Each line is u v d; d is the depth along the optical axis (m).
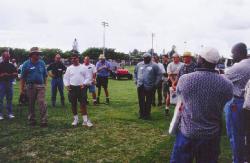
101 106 16.75
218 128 4.84
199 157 4.86
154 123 12.27
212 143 4.82
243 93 6.53
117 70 42.22
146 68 13.16
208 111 4.73
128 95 22.58
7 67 13.03
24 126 11.56
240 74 6.50
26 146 9.04
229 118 6.71
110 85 32.47
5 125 11.71
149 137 10.16
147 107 13.19
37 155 8.30
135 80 13.41
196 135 4.73
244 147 6.63
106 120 12.71
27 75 11.65
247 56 6.85
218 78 4.80
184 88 4.80
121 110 15.38
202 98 4.73
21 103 16.50
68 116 13.52
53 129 11.10
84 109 11.70
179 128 4.96
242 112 6.52
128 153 8.52
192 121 4.76
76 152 8.58
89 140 9.73
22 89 11.83
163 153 8.53
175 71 13.84
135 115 13.95
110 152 8.59
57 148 8.88
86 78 11.60
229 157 8.23
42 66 11.75
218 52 4.84
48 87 27.86
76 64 11.62
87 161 7.88
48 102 17.84
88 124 11.59
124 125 11.84
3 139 9.71
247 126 6.18
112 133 10.62
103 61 17.84
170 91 13.80
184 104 4.84
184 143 4.84
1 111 12.95
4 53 13.09
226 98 4.82
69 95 11.66
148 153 8.52
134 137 10.15
